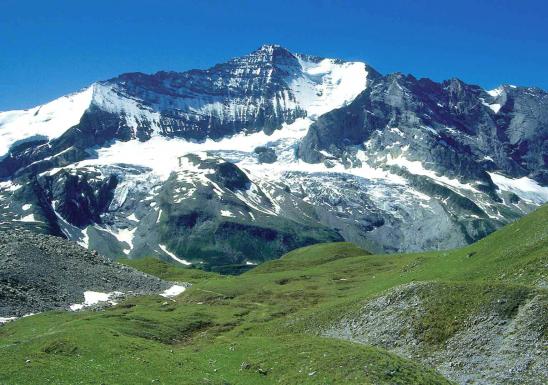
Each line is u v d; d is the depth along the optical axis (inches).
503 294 2906.0
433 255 5797.2
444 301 3100.4
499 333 2706.7
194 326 4453.7
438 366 2689.5
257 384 2402.8
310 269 7760.8
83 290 5816.9
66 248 6628.9
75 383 2105.1
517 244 3988.7
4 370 2219.5
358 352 2475.4
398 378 2241.6
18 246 6112.2
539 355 2472.9
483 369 2544.3
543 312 2667.3
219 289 6432.1
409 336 3002.0
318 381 2274.9
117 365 2492.6
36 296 5305.1
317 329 3602.4
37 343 2974.9
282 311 4877.0
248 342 3036.4
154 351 2866.6
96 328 3321.9
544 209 4335.6
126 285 6358.3
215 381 2380.7
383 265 7263.8
